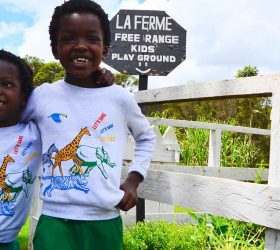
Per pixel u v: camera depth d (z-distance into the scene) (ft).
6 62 7.49
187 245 10.81
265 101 43.34
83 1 7.09
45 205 6.96
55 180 6.86
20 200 7.53
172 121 16.35
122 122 7.23
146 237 10.98
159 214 15.24
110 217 6.92
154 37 18.25
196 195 7.55
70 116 7.00
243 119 44.06
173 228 12.07
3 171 7.38
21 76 7.59
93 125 6.96
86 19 7.00
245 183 6.56
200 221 12.61
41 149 7.66
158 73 18.22
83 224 6.70
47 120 7.11
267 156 32.50
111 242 6.87
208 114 45.16
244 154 26.40
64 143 6.92
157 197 8.55
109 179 6.85
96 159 6.83
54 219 6.78
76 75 7.00
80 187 6.73
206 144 26.76
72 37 7.01
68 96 7.14
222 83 7.48
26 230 15.31
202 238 11.19
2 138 7.47
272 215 6.07
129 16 18.21
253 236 11.43
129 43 18.16
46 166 7.03
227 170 15.79
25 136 7.50
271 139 6.36
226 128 18.58
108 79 7.25
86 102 7.07
